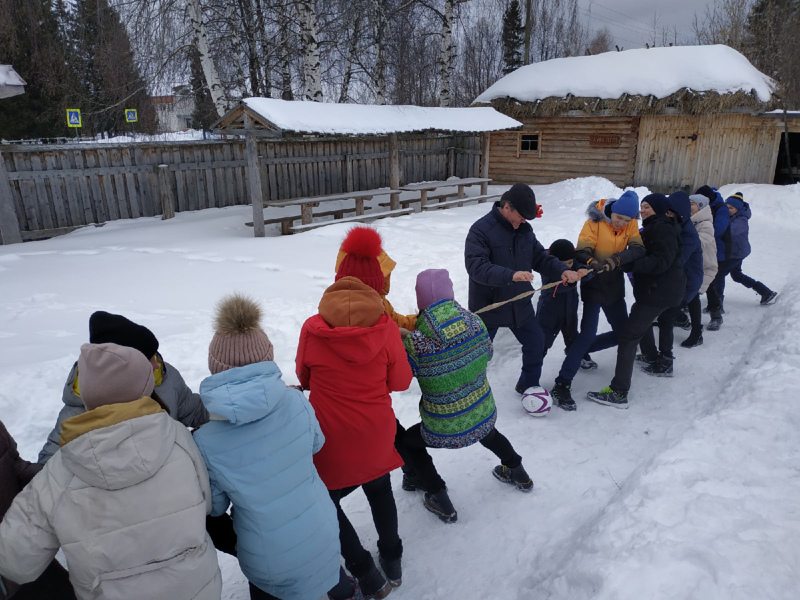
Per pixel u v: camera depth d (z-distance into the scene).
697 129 14.73
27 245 9.20
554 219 11.18
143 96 14.87
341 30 15.28
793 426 3.03
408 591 2.63
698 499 2.47
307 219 10.38
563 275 3.94
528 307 4.13
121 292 6.35
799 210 12.12
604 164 16.20
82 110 15.58
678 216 4.21
